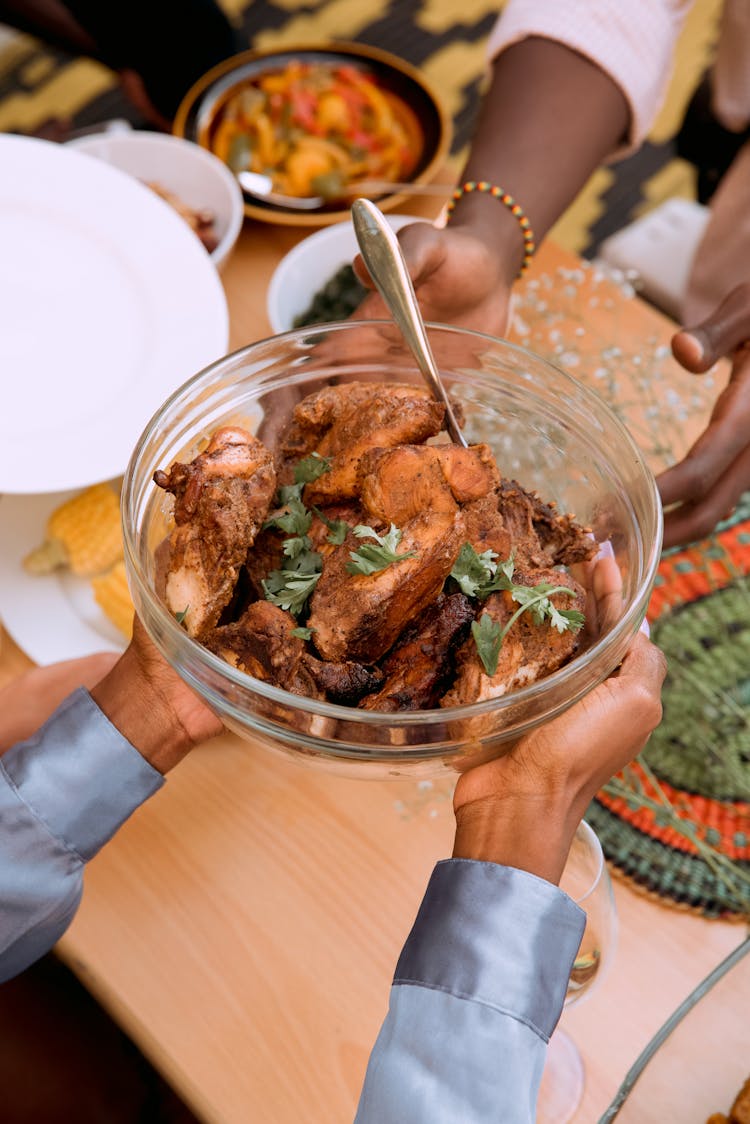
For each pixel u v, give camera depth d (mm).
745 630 1052
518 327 1180
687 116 1556
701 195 1605
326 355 865
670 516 1045
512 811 768
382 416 811
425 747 724
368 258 840
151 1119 1177
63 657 1062
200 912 965
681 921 955
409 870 980
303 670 767
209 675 736
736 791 997
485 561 784
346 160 1383
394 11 2438
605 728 771
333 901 969
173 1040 919
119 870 983
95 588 1071
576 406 839
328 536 805
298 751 752
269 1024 923
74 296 1125
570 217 2227
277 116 1406
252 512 782
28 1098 1130
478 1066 730
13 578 1095
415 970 750
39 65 2373
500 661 761
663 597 1078
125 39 1765
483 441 893
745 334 1034
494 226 1104
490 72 1281
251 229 1335
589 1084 898
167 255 1132
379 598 752
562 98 1188
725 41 1403
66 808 841
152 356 1106
